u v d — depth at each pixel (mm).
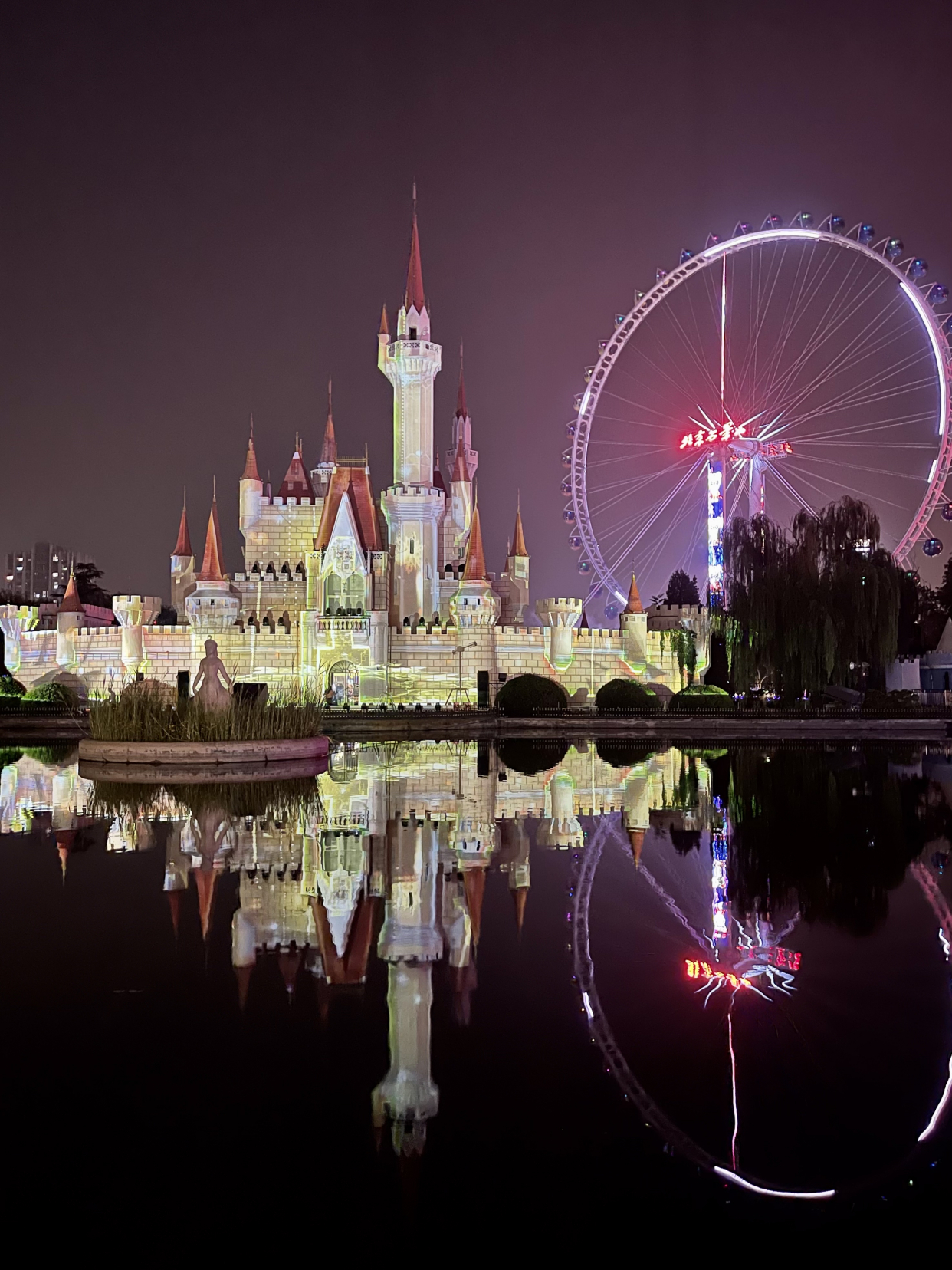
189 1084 6938
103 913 11680
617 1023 8242
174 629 69062
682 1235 5266
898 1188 5770
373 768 32188
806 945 10680
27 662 79000
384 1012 8375
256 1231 5160
